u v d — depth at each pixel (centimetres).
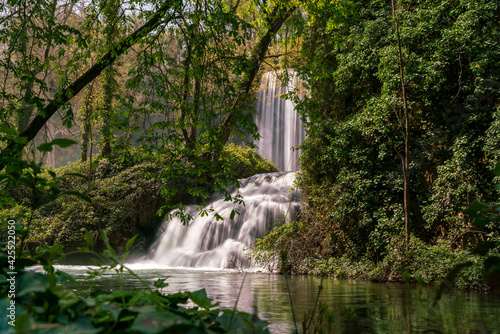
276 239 1449
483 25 1162
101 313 151
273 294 693
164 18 811
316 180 1494
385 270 1074
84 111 875
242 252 1602
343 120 1455
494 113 1066
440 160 1191
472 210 139
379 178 1265
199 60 825
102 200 1981
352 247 1281
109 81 845
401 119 1252
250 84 1412
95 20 839
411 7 1332
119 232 1919
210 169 868
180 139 859
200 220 1875
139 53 834
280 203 1700
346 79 1421
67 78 793
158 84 838
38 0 741
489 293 784
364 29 1391
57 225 1797
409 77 1209
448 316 471
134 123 847
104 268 175
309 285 884
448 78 1200
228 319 198
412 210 1223
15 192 1775
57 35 731
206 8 770
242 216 1761
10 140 646
